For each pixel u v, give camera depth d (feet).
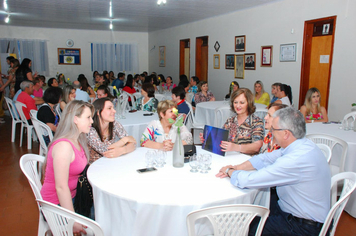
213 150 7.41
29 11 23.89
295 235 5.32
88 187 6.11
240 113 8.05
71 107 5.81
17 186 11.21
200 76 29.30
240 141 8.13
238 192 5.25
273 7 19.38
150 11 23.31
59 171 5.46
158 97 22.16
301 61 17.71
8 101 17.38
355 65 14.73
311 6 16.74
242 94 7.98
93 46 37.60
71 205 5.51
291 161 5.13
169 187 5.42
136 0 19.25
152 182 5.65
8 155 15.02
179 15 25.21
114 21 29.30
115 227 5.19
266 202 5.99
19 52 34.42
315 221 5.31
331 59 15.96
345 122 10.65
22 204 9.75
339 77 15.62
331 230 5.63
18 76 19.86
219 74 25.81
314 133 9.37
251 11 21.34
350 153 8.87
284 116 5.33
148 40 40.11
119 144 7.58
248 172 5.41
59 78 27.84
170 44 34.09
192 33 29.35
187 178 5.87
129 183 5.59
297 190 5.34
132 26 33.32
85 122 5.89
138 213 4.86
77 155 5.90
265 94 18.10
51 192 5.88
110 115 7.52
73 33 36.50
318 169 5.19
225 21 24.31
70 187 6.08
